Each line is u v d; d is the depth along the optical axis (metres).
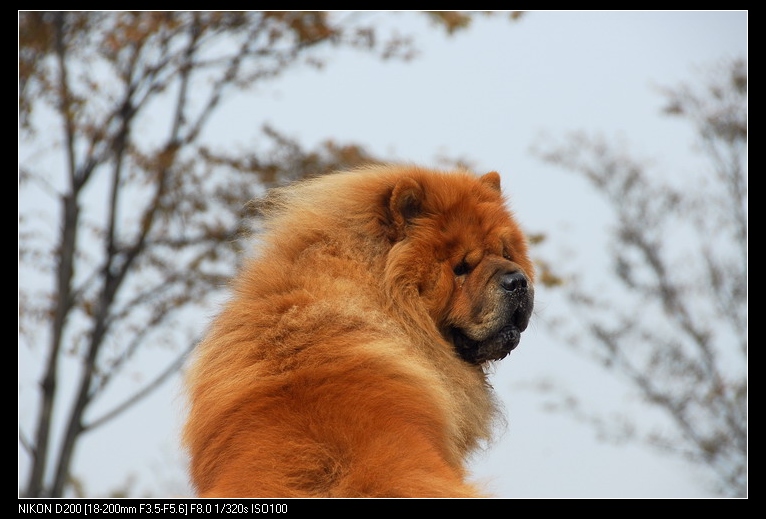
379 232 16.95
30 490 36.41
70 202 39.09
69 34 38.38
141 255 39.62
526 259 18.55
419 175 17.81
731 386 53.66
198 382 15.17
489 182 19.41
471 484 13.55
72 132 38.88
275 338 14.49
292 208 17.53
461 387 16.48
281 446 12.83
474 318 16.61
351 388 13.57
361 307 15.49
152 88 39.06
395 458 12.62
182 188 39.31
